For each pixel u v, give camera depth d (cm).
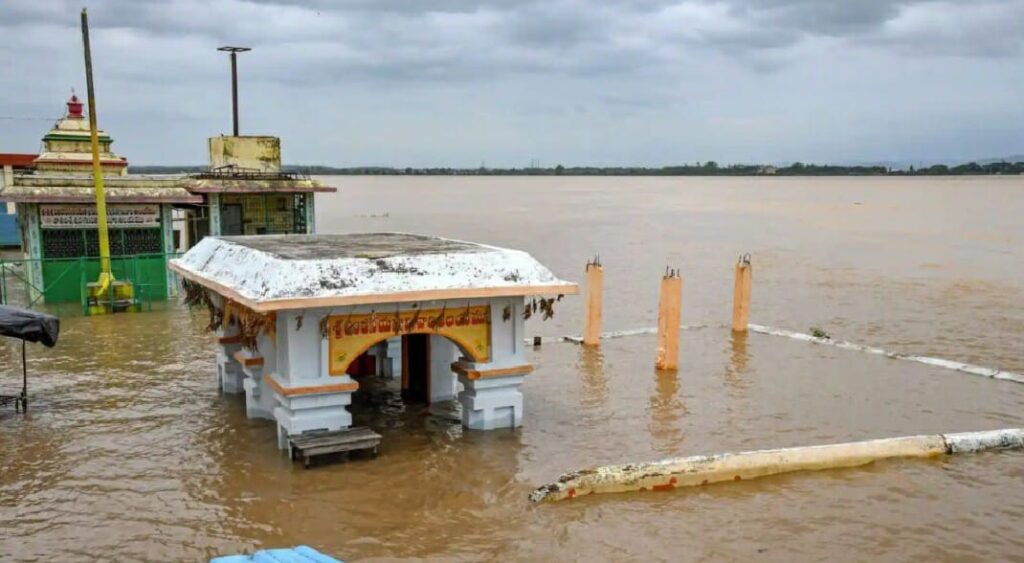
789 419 1460
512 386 1369
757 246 5394
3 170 4166
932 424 1439
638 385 1684
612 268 4194
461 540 980
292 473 1170
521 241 6012
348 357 1228
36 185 2505
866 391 1642
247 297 1130
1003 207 11031
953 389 1659
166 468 1188
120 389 1598
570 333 2398
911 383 1703
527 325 2523
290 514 1041
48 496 1088
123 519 1022
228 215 2920
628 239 6078
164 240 2656
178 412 1452
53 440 1301
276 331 1248
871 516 1066
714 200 15462
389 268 1229
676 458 1216
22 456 1230
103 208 2402
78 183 2556
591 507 1077
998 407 1539
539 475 1180
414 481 1150
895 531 1026
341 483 1139
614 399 1579
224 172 2964
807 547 980
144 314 2397
